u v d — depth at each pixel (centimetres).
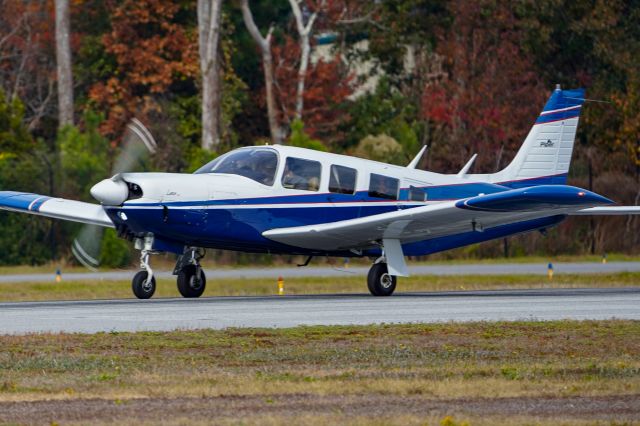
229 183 6906
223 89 16362
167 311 6128
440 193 7619
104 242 11688
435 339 4900
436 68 17325
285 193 7019
